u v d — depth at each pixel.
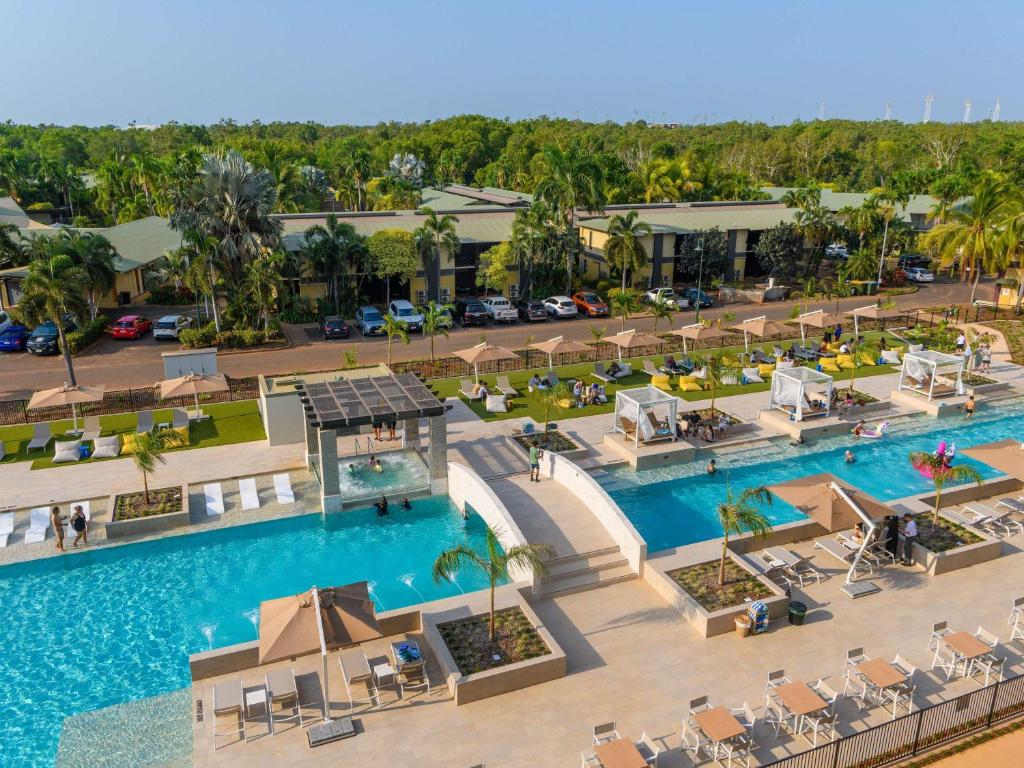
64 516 26.05
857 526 24.25
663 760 15.42
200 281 47.06
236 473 29.70
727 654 19.05
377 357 45.62
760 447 33.59
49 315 35.53
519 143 148.50
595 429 34.91
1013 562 23.62
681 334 44.03
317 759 15.50
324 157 135.00
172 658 19.53
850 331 52.75
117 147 146.75
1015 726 16.20
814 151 137.75
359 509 27.41
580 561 23.03
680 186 96.81
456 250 57.12
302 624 16.53
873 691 17.31
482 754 15.63
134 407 36.53
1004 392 40.47
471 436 33.69
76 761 15.85
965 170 96.31
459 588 22.91
